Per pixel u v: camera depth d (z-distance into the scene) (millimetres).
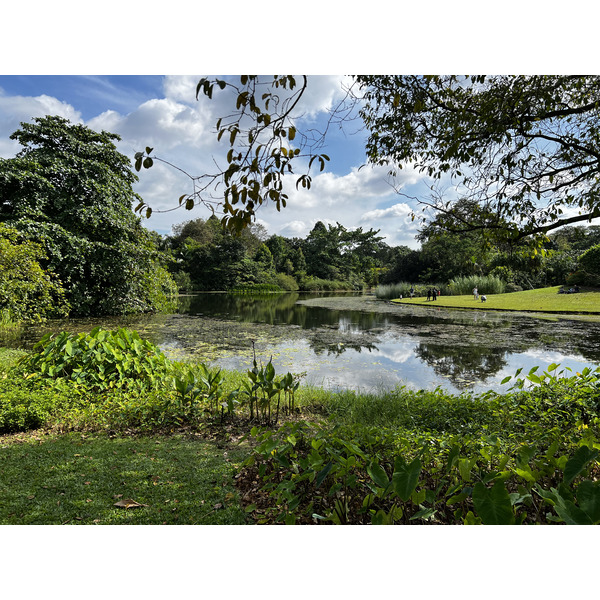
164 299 18250
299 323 14805
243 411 4555
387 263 69125
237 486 2656
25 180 14000
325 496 2240
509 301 21953
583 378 4141
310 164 1859
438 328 13094
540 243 3371
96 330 5461
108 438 3623
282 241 61188
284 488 1943
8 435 3633
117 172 17844
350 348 9406
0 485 2594
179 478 2758
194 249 44406
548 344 9742
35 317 12914
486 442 2422
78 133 16875
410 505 2035
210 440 3637
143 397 4512
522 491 1549
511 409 3918
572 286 24891
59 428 3836
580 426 2832
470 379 6547
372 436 2586
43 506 2342
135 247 16375
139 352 5355
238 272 46156
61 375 5047
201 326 13586
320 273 61562
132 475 2797
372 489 1652
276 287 48125
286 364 7637
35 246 12375
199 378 4488
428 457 2363
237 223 1831
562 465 1623
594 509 1286
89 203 15875
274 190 1850
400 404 4598
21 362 5262
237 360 7918
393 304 25969
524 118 2895
